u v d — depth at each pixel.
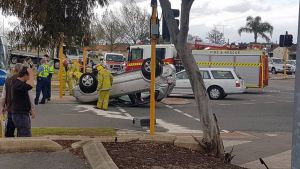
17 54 43.25
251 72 30.08
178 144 8.80
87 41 12.48
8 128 9.59
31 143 8.49
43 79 20.45
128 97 20.70
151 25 10.95
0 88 25.66
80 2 11.18
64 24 11.26
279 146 11.59
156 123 15.59
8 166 7.53
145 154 7.95
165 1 8.21
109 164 6.99
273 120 17.22
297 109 4.70
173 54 29.78
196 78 8.28
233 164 8.73
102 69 19.34
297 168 4.68
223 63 30.38
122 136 9.37
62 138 9.68
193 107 20.67
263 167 9.06
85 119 16.09
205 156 8.24
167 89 20.28
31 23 11.40
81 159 7.95
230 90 24.92
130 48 30.14
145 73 19.80
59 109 18.83
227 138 12.80
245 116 18.28
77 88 20.72
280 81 47.72
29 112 9.38
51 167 7.46
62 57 22.67
